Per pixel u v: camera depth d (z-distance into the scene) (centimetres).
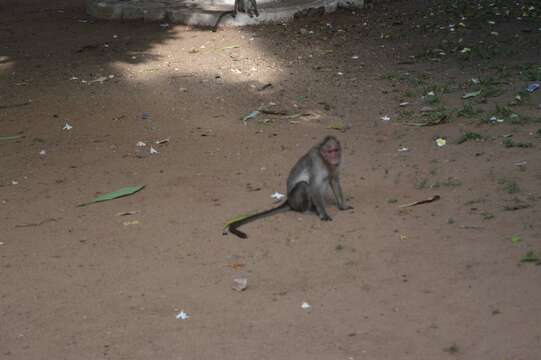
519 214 702
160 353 518
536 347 484
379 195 800
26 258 695
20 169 953
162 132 1077
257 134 1051
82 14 1816
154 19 1709
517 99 1095
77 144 1040
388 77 1296
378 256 649
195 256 680
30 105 1212
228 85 1284
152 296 607
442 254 639
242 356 506
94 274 654
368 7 1797
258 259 666
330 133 1044
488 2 1789
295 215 765
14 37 1631
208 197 830
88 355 521
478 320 527
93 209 813
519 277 580
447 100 1152
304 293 595
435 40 1510
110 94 1252
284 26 1650
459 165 868
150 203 822
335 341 518
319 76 1326
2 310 595
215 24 1645
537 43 1438
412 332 521
